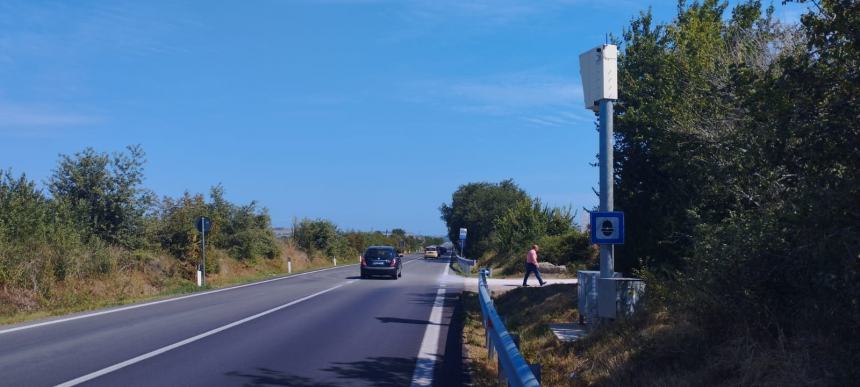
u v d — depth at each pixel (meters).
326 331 13.96
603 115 10.95
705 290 7.91
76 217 26.88
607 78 10.92
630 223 15.08
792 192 6.58
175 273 30.44
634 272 13.28
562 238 36.19
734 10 13.10
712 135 10.61
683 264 12.38
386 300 21.42
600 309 10.59
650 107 13.22
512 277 34.41
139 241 29.61
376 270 34.50
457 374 9.71
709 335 7.96
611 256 10.88
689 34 12.59
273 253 45.47
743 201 9.97
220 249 39.19
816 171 6.10
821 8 6.36
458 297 22.83
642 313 10.10
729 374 7.02
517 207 44.69
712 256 7.98
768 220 7.28
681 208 12.77
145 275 27.86
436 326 14.97
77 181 28.47
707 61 11.80
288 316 16.66
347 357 10.96
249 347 11.81
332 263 59.84
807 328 6.73
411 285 29.17
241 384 8.85
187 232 32.31
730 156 9.48
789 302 7.24
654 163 14.48
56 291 21.39
